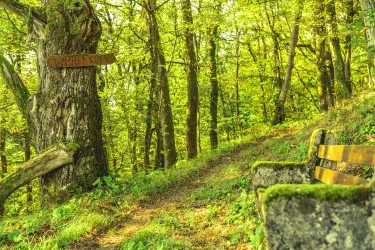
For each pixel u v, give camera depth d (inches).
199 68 712.4
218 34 761.0
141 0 478.9
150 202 307.7
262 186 159.0
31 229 212.1
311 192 65.4
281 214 66.6
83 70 334.3
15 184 310.0
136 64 707.4
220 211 229.9
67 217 249.1
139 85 698.8
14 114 659.4
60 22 324.5
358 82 912.9
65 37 326.0
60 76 330.0
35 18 327.3
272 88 989.8
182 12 548.1
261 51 989.2
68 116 329.7
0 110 646.5
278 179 156.9
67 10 326.0
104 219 244.8
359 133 275.4
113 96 680.4
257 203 152.3
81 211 260.8
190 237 190.5
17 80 347.3
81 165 326.6
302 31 808.9
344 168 234.7
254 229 173.0
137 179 394.0
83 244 203.8
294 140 436.5
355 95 441.7
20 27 530.0
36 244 198.2
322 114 558.6
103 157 346.6
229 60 995.9
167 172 447.2
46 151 319.0
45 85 332.8
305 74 999.0
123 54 549.0
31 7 327.9
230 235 178.7
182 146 1120.8
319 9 537.0
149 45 505.7
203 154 571.8
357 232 63.7
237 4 606.9
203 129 1130.0
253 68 969.5
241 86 1029.2
